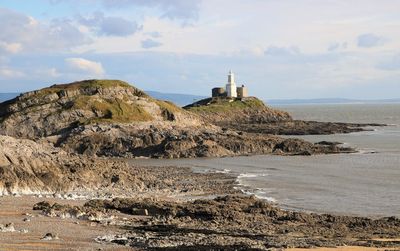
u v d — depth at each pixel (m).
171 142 150.75
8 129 165.88
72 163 89.75
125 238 48.88
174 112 180.88
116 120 166.12
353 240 50.09
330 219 60.44
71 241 46.81
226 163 129.25
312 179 99.00
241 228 55.28
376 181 95.50
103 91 182.75
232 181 97.00
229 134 166.38
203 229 54.28
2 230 50.19
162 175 105.12
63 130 164.50
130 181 90.38
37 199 71.69
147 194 81.25
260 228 55.41
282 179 99.44
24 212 61.22
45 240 46.72
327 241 49.12
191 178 101.25
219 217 60.34
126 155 149.00
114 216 60.88
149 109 179.12
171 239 48.47
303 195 81.44
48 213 60.09
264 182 95.62
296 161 130.88
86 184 85.44
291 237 51.09
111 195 78.50
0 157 82.38
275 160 134.12
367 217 64.75
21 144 90.44
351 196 80.19
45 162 85.81
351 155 142.38
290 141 157.00
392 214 67.06
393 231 54.97
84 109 170.38
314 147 154.88
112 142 154.25
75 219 58.31
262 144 155.75
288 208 70.94
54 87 189.00
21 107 176.38
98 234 50.56
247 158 140.00
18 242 45.56
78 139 155.12
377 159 132.62
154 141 155.38
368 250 45.59
